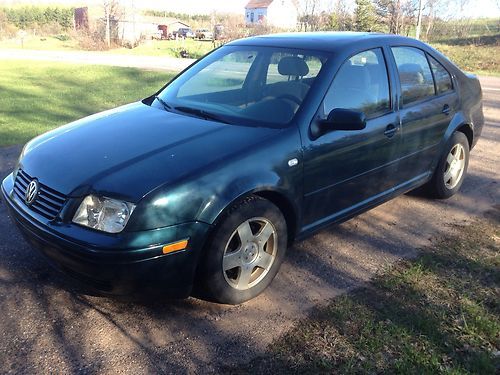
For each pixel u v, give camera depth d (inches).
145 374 103.3
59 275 138.5
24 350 109.2
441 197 203.2
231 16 2010.3
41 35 2336.4
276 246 132.0
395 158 167.6
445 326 119.0
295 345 112.1
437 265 148.2
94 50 1556.3
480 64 882.1
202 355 109.3
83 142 132.3
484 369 104.1
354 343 112.3
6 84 556.7
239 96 153.7
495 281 139.9
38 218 117.7
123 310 124.8
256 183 121.9
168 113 151.7
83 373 103.1
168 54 1349.7
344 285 138.2
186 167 116.0
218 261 118.6
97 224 109.3
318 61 150.6
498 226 178.5
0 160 245.8
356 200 157.5
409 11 1254.9
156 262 109.5
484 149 287.1
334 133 142.0
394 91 165.6
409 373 102.5
